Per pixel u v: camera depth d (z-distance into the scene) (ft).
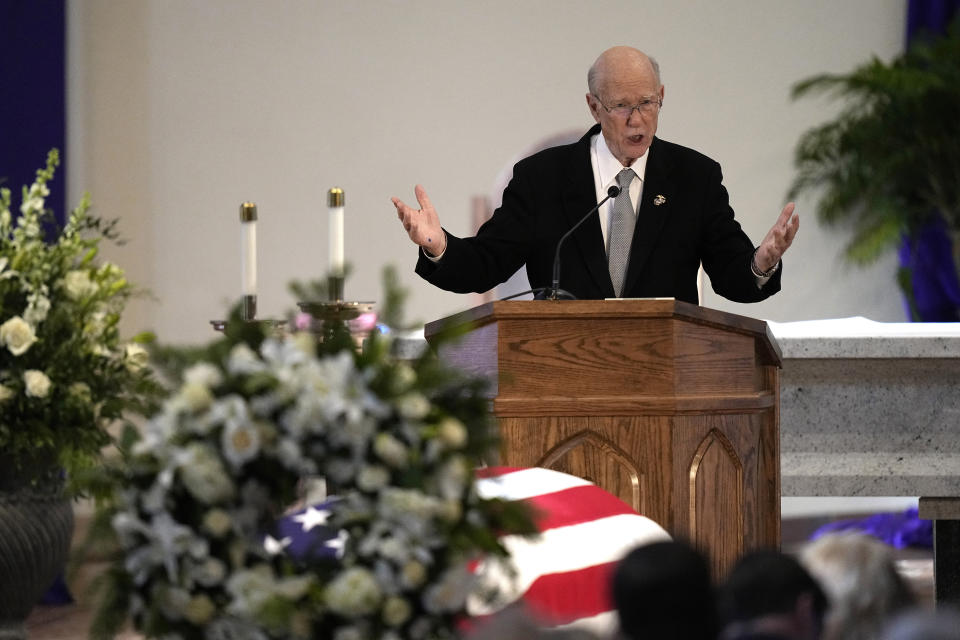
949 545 51.21
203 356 23.15
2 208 43.98
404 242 99.50
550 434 32.65
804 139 99.04
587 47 100.89
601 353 32.68
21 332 40.98
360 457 22.16
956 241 96.68
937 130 94.79
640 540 28.96
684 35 101.40
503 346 32.76
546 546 27.12
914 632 15.58
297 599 21.47
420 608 22.13
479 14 100.07
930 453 47.65
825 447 47.96
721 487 33.78
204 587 21.88
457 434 22.63
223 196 97.40
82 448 40.91
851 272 102.78
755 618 17.07
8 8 85.20
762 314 102.32
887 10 102.53
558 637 16.79
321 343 23.66
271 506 22.77
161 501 21.61
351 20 98.94
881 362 47.60
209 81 97.04
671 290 44.42
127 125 95.76
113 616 22.30
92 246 44.57
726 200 45.32
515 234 45.01
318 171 98.73
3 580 42.88
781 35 102.06
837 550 17.94
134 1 95.61
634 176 45.03
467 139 100.07
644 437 32.50
